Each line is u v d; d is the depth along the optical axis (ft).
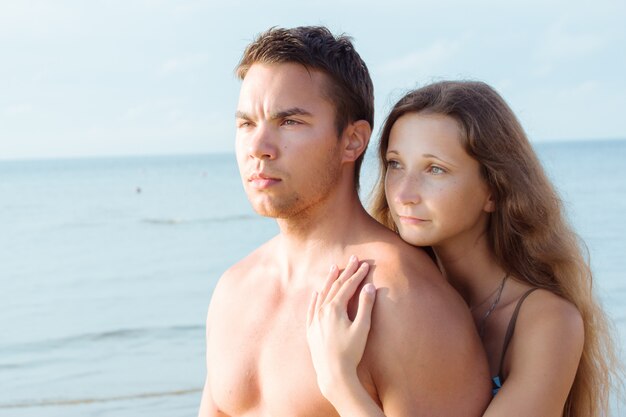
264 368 7.33
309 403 7.01
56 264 69.36
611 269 48.80
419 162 7.71
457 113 7.67
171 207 122.52
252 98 7.09
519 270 8.39
